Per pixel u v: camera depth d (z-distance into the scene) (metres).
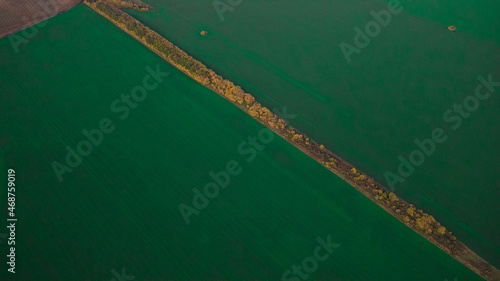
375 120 95.75
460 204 78.19
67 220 70.75
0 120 87.38
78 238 68.38
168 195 76.50
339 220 74.31
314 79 106.94
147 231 70.31
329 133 91.81
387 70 111.12
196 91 99.25
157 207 74.31
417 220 72.56
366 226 73.50
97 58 107.19
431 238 71.38
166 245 68.62
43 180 76.75
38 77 99.62
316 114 96.56
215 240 69.94
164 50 108.25
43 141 84.25
